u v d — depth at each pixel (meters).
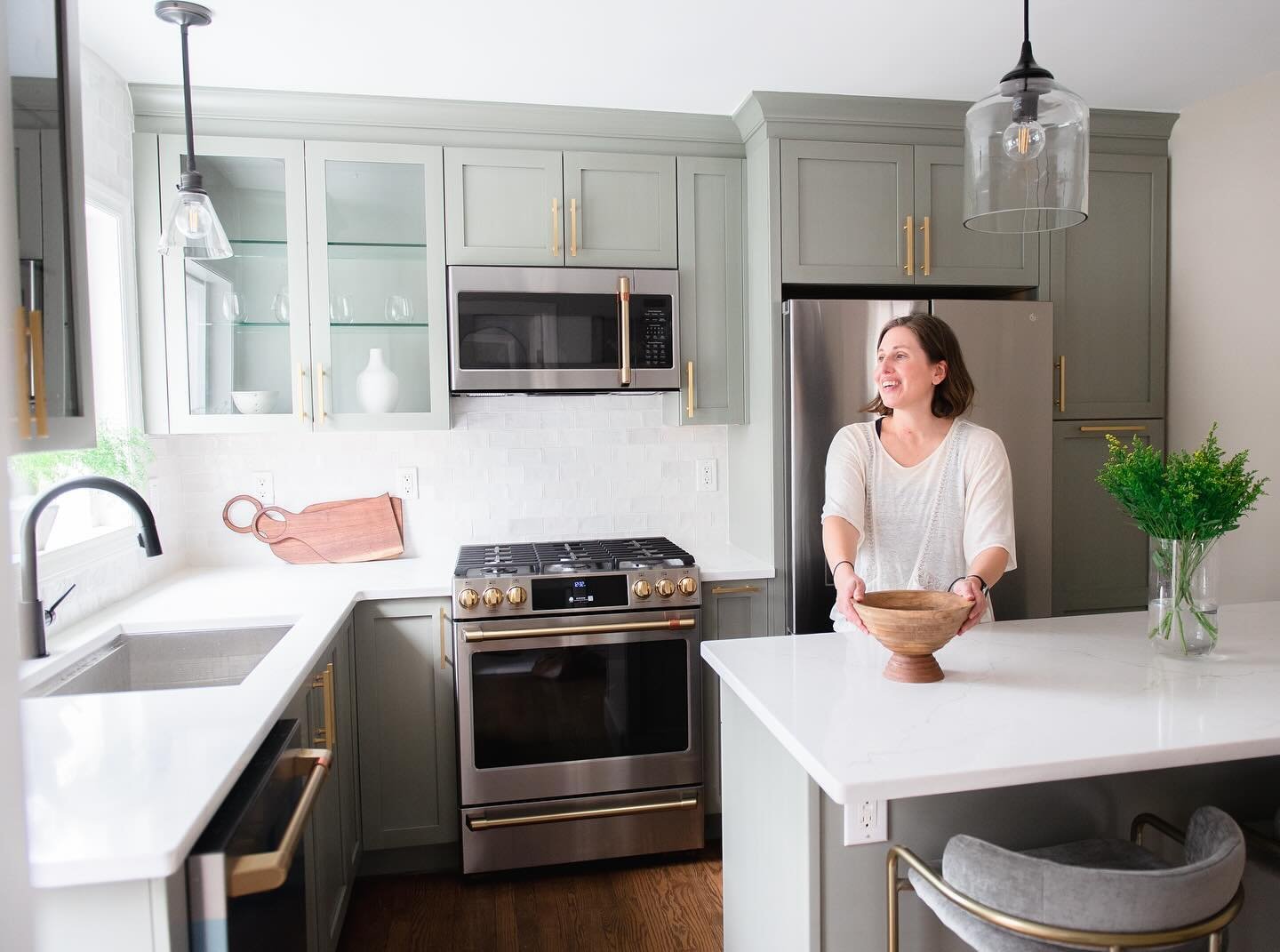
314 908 1.86
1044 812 1.53
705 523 3.30
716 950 2.23
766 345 2.80
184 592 2.52
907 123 2.81
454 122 2.75
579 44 2.32
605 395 3.19
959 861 1.19
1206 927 1.10
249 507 3.01
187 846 1.02
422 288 2.76
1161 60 2.52
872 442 2.08
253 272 2.67
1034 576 2.85
